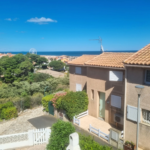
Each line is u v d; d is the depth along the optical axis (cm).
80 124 1332
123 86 1177
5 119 1562
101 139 1110
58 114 1537
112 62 1296
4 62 4472
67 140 845
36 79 3988
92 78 1446
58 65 7825
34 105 1914
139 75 935
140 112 949
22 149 1030
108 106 1320
